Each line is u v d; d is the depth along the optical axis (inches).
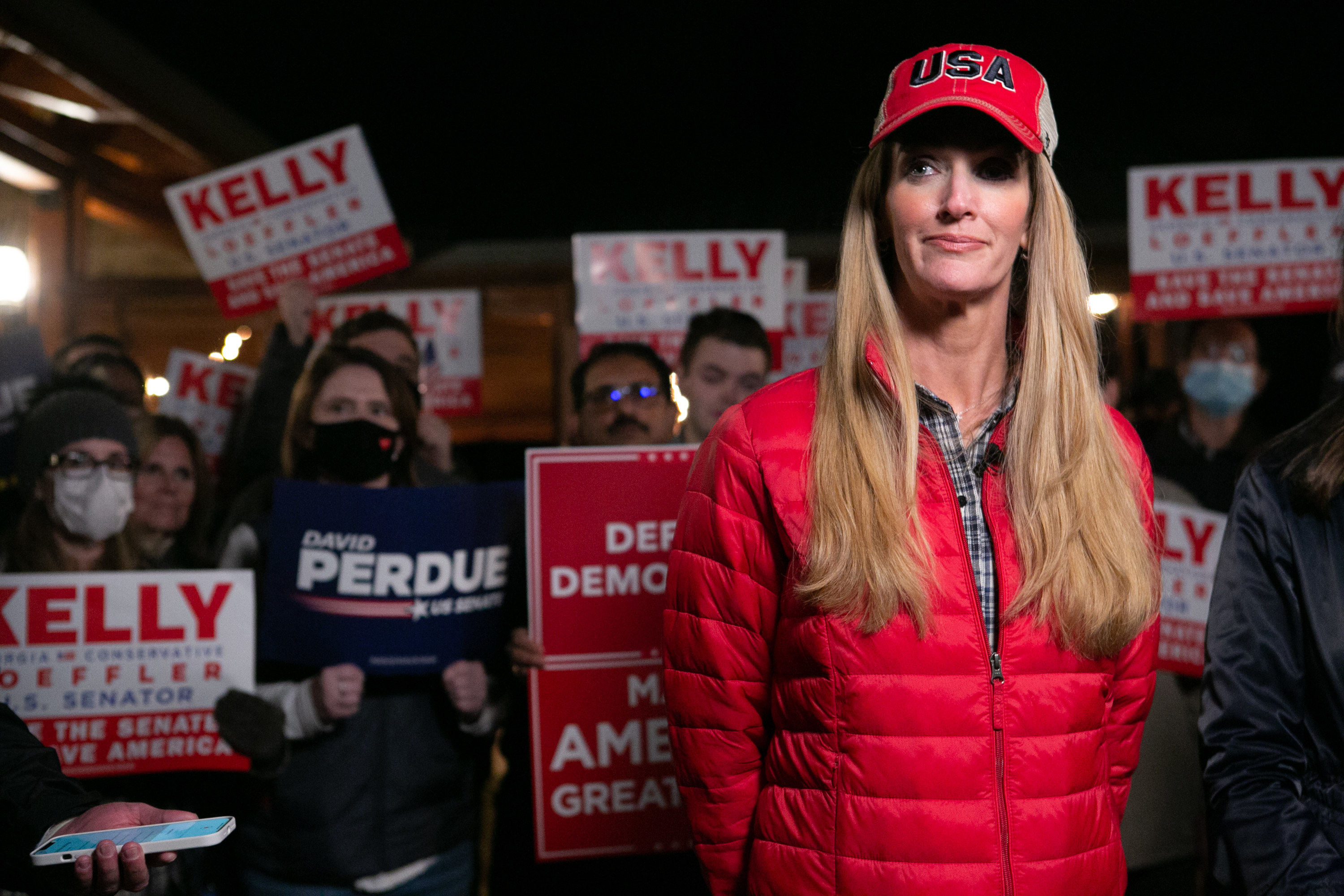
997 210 55.4
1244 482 57.9
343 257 125.7
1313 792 54.1
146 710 92.3
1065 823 52.5
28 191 228.1
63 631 92.0
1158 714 112.5
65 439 94.6
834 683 53.6
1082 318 58.4
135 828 46.0
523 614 96.6
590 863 100.1
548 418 366.9
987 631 54.2
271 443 120.0
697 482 60.2
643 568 93.3
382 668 92.6
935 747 52.1
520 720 99.7
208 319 257.9
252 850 91.7
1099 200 270.7
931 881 51.4
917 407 57.0
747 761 58.8
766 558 57.1
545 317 292.8
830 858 52.7
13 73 203.6
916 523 54.1
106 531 95.4
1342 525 54.1
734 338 116.4
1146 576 56.7
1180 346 221.1
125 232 281.0
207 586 93.2
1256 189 132.4
